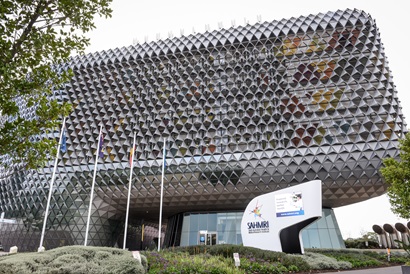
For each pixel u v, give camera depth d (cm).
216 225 3825
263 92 3838
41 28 679
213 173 3569
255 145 3603
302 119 3597
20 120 642
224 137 3738
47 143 695
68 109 728
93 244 3891
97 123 4206
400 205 1598
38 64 684
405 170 1556
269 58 4009
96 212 3969
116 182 3816
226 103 3891
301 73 3834
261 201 2188
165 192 3688
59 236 3950
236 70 4084
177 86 4131
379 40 3828
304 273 1658
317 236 3338
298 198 2028
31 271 886
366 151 3281
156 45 4559
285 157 3447
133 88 4259
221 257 1788
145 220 5381
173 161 3719
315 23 4050
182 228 3978
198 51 4272
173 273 1270
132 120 4072
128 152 3950
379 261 2317
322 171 3328
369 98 3522
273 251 1886
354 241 4159
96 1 729
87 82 4506
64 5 680
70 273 938
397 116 3394
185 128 3884
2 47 588
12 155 676
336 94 3638
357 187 3353
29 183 4353
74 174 4025
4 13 608
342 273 1666
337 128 3469
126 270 1015
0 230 4606
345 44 3844
